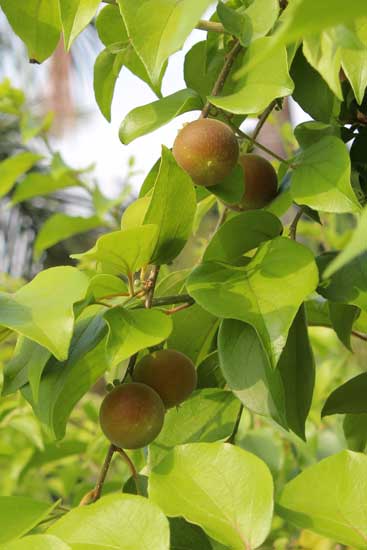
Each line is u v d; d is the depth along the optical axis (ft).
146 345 2.07
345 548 3.08
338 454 1.98
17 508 2.08
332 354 4.15
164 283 2.46
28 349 2.24
